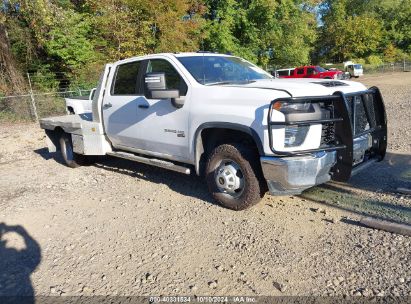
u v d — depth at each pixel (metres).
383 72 39.75
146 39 20.64
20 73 18.72
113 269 3.37
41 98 16.92
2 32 17.97
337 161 3.93
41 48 19.78
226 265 3.29
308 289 2.88
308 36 34.03
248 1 30.05
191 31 23.44
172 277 3.17
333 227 3.83
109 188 5.66
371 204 4.30
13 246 3.92
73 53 19.11
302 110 3.69
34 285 3.19
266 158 3.78
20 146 10.35
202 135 4.60
